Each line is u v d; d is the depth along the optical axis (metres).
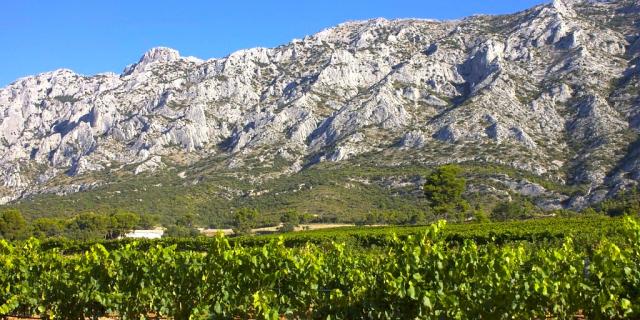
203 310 11.95
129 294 12.81
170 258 12.75
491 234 35.00
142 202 121.00
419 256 10.57
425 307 10.01
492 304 10.05
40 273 14.38
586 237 26.77
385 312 10.55
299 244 41.34
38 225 84.75
